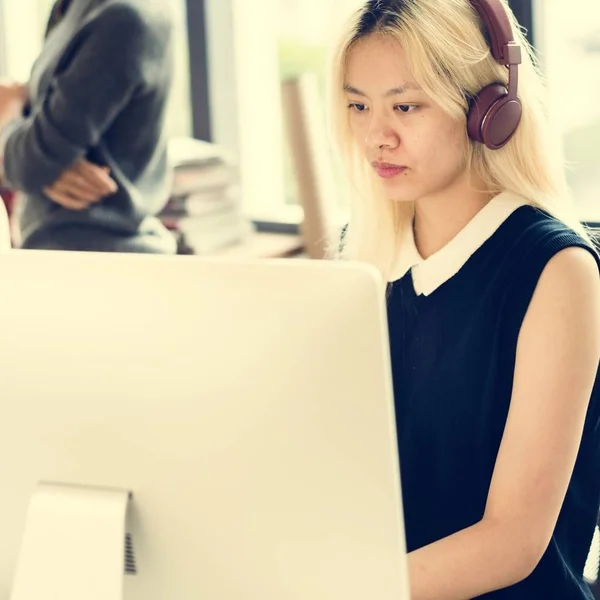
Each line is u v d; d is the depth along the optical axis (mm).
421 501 1595
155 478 1011
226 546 1010
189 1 3652
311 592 995
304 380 939
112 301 983
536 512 1347
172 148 3133
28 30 4062
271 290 937
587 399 1401
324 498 960
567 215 1583
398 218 1705
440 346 1583
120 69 2525
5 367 1037
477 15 1479
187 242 3045
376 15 1495
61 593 1027
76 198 2623
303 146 2893
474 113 1490
